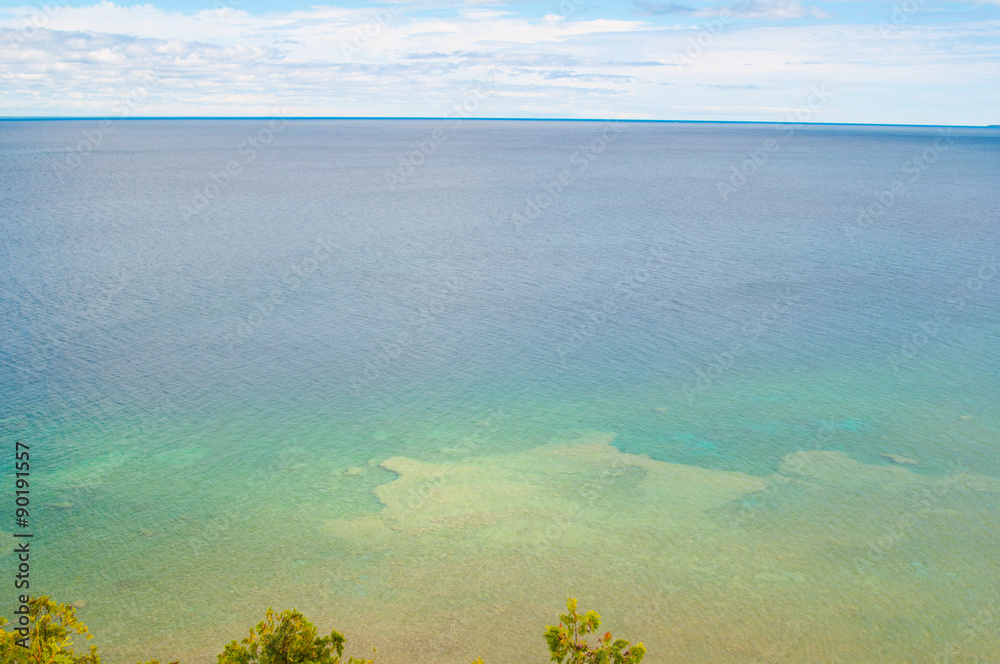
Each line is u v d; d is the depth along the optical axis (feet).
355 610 78.18
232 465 109.09
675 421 126.00
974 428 122.42
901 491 102.68
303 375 144.15
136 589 81.15
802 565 85.87
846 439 118.93
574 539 91.40
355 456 112.88
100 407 127.54
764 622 76.13
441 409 130.31
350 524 94.63
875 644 73.00
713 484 105.09
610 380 144.05
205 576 83.71
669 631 74.95
